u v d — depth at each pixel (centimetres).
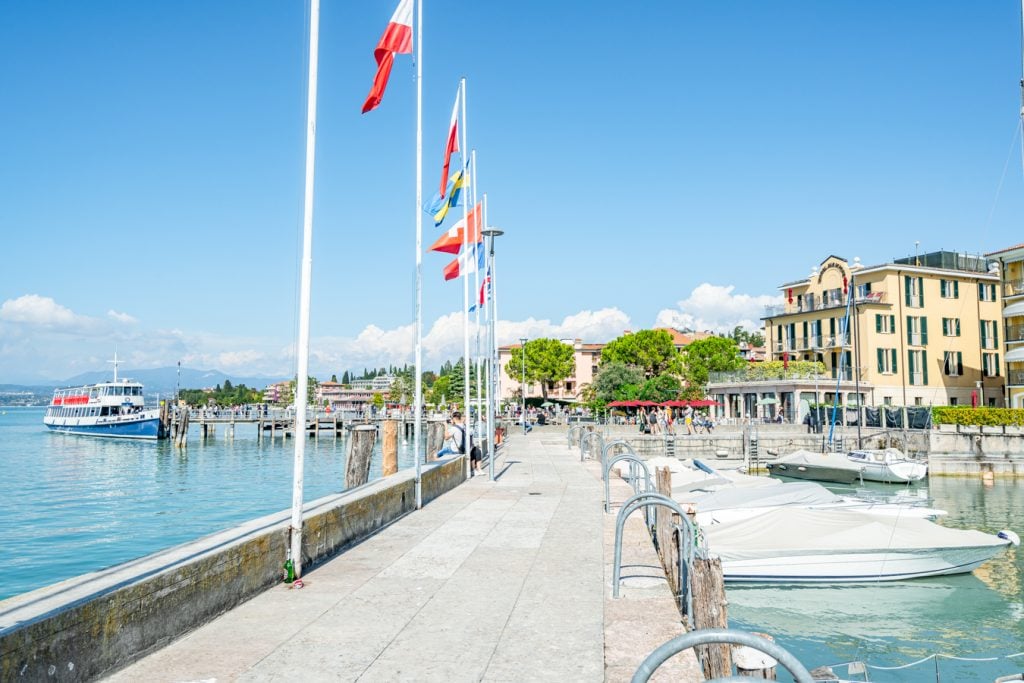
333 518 1080
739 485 2539
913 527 1969
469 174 2420
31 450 7006
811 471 4272
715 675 694
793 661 331
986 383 6738
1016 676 1184
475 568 999
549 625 751
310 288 933
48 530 2706
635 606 820
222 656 651
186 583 713
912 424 5075
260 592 864
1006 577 1991
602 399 8456
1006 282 5825
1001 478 4575
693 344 8938
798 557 1836
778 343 7481
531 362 11325
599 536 1237
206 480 4378
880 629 1620
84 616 564
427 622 758
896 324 6481
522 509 1544
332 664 635
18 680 490
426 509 1545
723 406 7131
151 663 629
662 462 2900
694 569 753
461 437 2258
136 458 6088
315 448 7312
